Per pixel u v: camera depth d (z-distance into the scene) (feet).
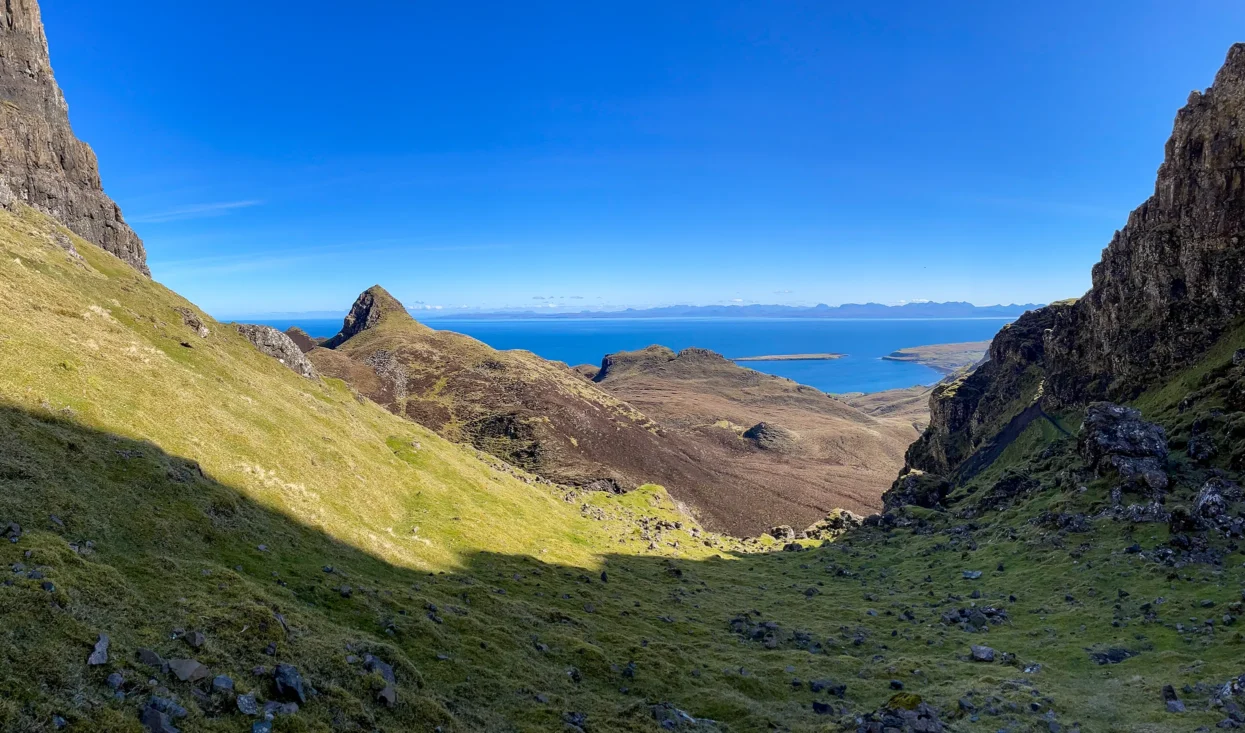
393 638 119.34
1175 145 494.59
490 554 238.07
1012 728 124.98
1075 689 149.38
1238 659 152.15
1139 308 508.53
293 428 244.01
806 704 148.46
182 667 71.36
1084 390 552.82
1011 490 423.64
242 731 67.82
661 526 466.70
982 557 304.71
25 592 69.82
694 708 135.33
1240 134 443.32
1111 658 168.55
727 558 397.60
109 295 287.28
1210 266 449.06
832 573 351.46
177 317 312.29
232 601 93.91
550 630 162.91
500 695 113.91
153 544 111.04
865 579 330.13
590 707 120.67
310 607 116.88
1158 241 491.31
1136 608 200.75
